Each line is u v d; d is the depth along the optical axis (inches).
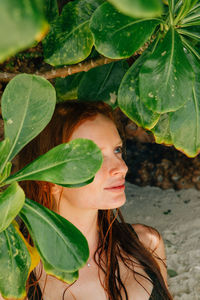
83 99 57.9
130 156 185.5
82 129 52.8
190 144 46.9
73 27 46.2
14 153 33.0
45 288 59.2
